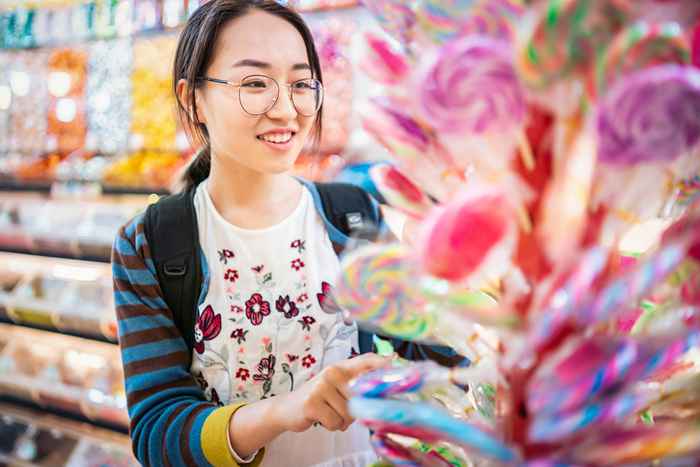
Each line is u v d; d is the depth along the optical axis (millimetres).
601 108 425
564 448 503
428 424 466
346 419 777
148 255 1152
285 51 1063
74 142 3066
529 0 447
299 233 1239
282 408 860
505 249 484
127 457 2430
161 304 1145
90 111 3014
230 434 930
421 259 459
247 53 1057
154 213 1195
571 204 474
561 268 481
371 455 1203
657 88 409
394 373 590
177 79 1229
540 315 471
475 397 654
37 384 2680
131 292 1148
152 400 1065
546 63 427
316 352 1205
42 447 2607
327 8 2330
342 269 535
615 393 471
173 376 1108
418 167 569
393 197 605
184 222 1181
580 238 487
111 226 2668
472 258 457
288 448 1151
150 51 2818
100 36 2990
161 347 1126
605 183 485
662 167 482
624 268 561
